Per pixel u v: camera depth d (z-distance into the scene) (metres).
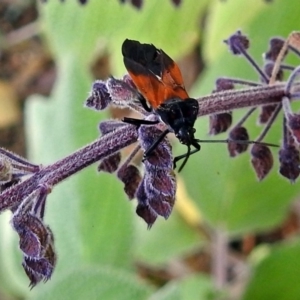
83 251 0.18
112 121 0.12
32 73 0.30
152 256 0.20
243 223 0.19
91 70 0.26
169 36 0.20
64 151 0.18
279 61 0.13
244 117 0.13
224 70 0.18
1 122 0.29
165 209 0.11
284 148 0.12
